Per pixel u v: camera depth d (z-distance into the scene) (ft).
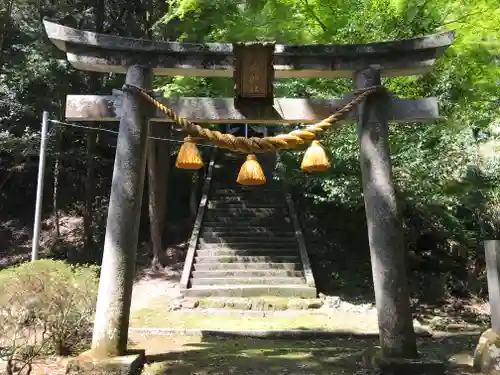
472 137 30.04
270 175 55.57
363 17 25.03
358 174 29.04
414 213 35.32
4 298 15.56
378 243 16.22
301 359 18.86
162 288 36.37
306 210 47.34
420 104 17.46
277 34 25.31
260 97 17.37
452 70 25.11
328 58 17.78
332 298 32.94
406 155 25.75
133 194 16.46
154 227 42.27
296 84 28.04
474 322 28.40
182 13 27.63
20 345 15.47
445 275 34.96
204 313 30.17
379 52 17.33
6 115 43.04
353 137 27.02
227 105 17.54
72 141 49.55
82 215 51.37
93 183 51.29
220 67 17.60
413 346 15.64
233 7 27.55
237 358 18.88
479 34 24.34
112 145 55.16
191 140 16.71
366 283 36.96
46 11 43.21
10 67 43.47
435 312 30.45
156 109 17.31
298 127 31.17
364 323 27.63
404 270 16.12
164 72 18.06
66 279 17.15
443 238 38.73
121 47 16.93
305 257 37.65
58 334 17.04
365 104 17.22
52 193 53.26
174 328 25.31
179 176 56.18
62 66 41.83
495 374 14.96
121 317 15.81
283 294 33.27
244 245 40.09
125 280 15.98
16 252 45.80
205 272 35.88
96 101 17.65
